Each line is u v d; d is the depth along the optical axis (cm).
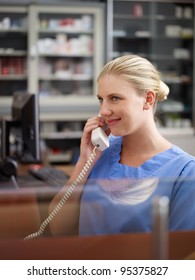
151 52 578
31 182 213
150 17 561
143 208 82
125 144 123
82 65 563
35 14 506
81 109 530
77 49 548
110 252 78
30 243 76
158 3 566
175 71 592
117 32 552
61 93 559
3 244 75
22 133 249
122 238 78
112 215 83
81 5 516
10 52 527
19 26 527
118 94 114
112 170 123
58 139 559
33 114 238
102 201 85
